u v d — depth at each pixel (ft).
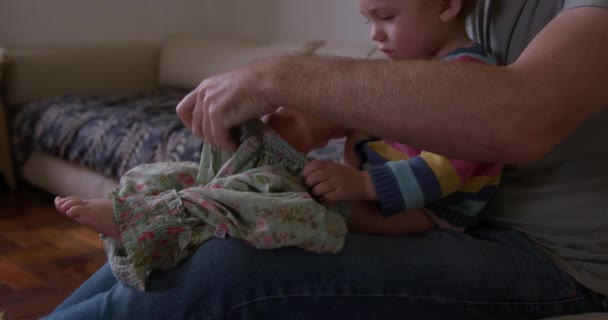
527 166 2.98
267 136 2.93
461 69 2.43
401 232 3.07
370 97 2.46
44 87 10.35
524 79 2.37
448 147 2.47
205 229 2.72
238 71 2.71
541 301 2.87
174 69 11.49
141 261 2.62
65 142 8.93
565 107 2.35
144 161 7.92
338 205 2.92
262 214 2.63
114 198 2.73
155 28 12.91
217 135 2.81
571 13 2.47
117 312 2.65
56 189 9.40
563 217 2.91
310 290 2.64
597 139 2.82
